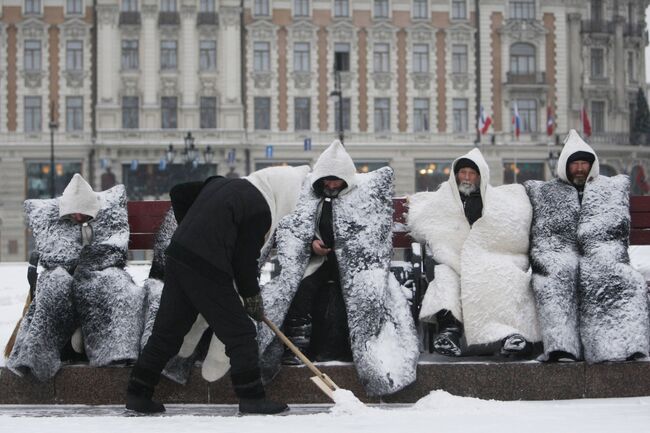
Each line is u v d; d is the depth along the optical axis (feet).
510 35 188.44
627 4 194.70
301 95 186.09
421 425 16.92
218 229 20.34
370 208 23.36
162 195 182.80
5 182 182.19
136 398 20.31
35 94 183.11
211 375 21.34
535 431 16.07
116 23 182.50
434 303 22.68
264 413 19.98
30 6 183.01
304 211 23.35
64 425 17.61
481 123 172.76
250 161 184.55
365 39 187.42
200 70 183.52
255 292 20.61
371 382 21.48
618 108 193.06
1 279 78.79
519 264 23.36
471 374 21.97
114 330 22.17
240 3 183.73
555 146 187.93
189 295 20.29
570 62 190.70
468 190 24.09
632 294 22.13
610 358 21.62
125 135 182.19
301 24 185.26
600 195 23.38
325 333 23.20
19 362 21.75
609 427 16.47
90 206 23.52
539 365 21.94
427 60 188.65
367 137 187.11
